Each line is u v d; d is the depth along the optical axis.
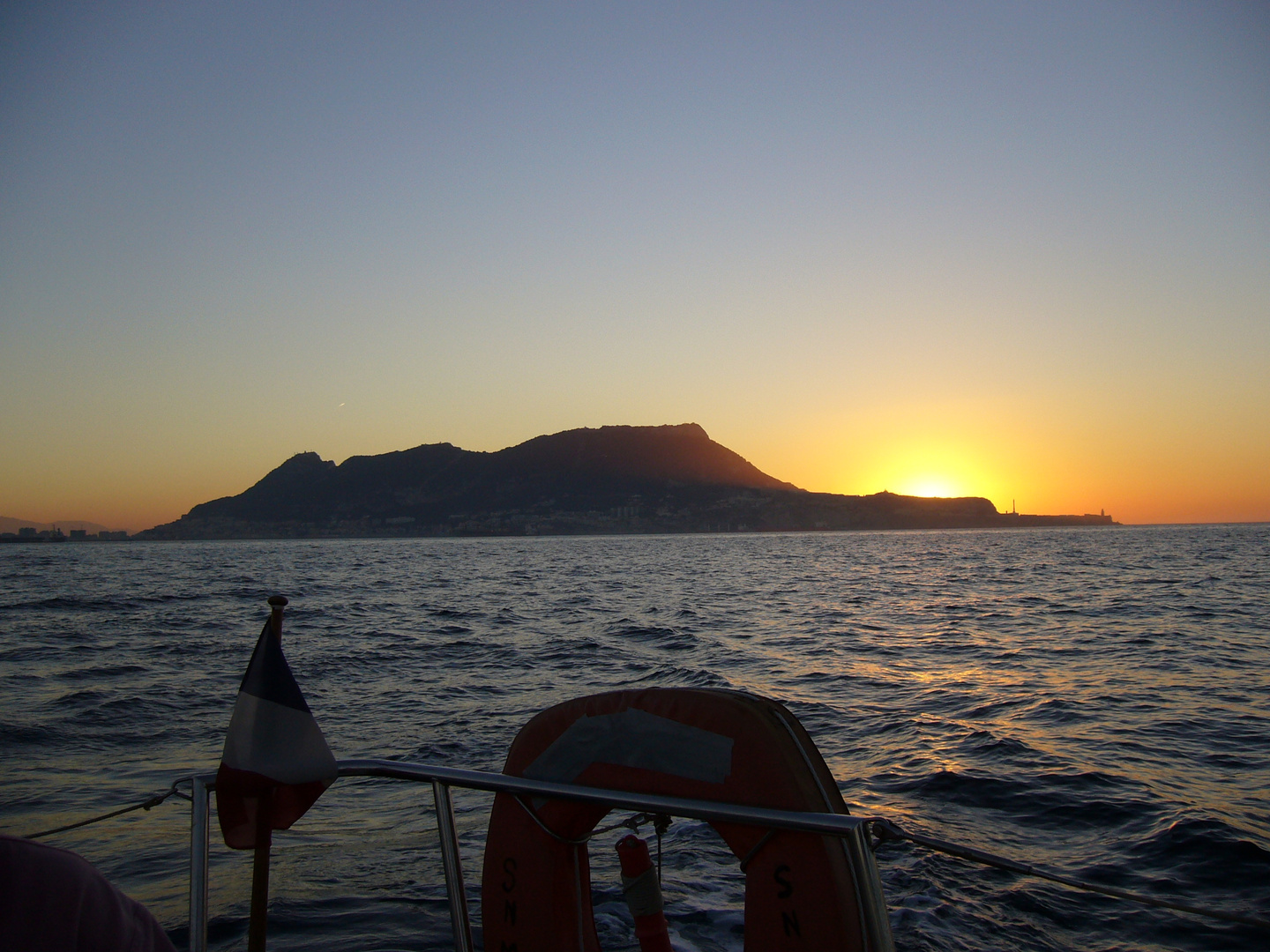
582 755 2.67
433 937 5.61
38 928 1.36
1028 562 77.75
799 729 2.47
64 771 10.53
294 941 5.59
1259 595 36.28
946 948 5.54
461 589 50.72
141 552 177.00
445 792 2.88
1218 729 11.79
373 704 14.66
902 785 9.39
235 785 2.46
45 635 26.33
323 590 50.41
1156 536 188.00
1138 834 7.68
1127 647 20.55
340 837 7.62
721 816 2.34
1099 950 5.59
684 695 2.56
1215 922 5.95
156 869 7.07
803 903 2.24
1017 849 7.46
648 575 66.69
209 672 18.77
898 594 41.56
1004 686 15.65
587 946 2.70
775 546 176.75
